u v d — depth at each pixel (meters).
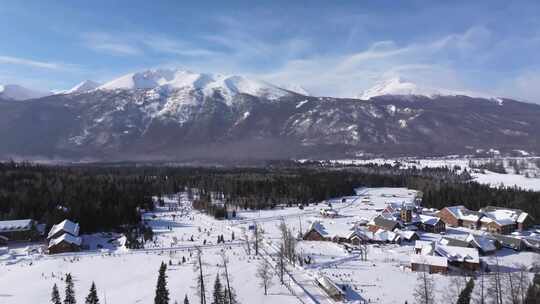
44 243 143.50
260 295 90.00
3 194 173.25
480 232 156.75
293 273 105.12
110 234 156.88
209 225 174.12
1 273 109.50
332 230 147.62
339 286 94.19
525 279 94.38
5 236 145.12
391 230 147.12
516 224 159.62
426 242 126.00
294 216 195.25
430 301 82.62
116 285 99.06
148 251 130.12
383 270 107.88
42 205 168.12
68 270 111.50
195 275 103.62
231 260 117.44
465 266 109.31
